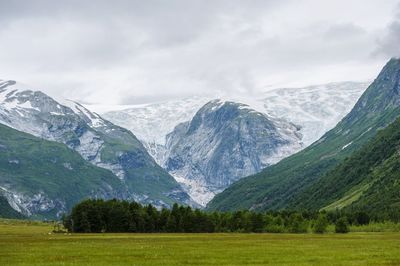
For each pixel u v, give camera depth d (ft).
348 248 439.22
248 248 438.81
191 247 447.01
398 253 379.55
